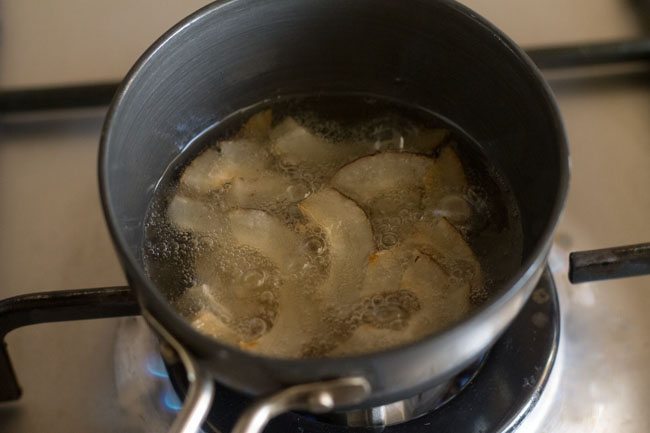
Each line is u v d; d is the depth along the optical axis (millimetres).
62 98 446
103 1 500
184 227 379
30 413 375
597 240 408
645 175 429
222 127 418
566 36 480
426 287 346
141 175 373
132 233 361
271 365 274
